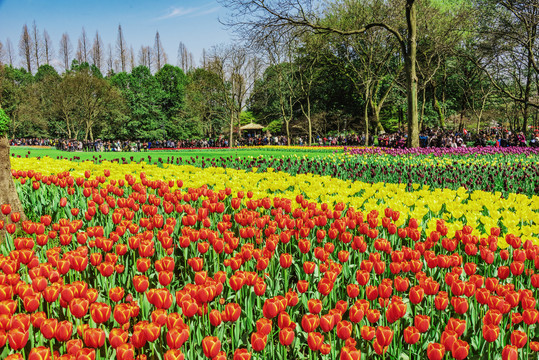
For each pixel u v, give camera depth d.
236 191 6.32
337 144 49.19
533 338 3.02
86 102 59.97
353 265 3.72
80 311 2.46
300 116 63.75
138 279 2.90
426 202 5.60
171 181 7.16
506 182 9.03
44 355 1.95
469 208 5.52
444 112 53.50
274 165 13.88
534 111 54.84
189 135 69.44
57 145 59.03
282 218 4.50
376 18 34.34
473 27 35.47
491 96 48.88
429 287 2.80
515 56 36.25
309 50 43.72
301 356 2.81
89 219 4.98
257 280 2.98
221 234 4.61
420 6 36.22
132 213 4.94
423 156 19.42
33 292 2.79
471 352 2.78
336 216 4.82
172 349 2.05
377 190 7.67
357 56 46.66
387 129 59.25
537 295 3.35
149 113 66.25
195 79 73.44
